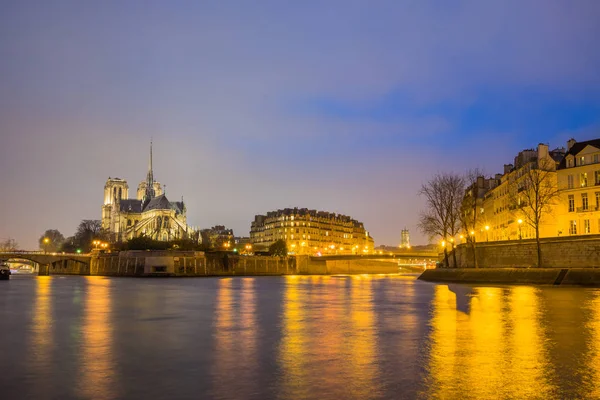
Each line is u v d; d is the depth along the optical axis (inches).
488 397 746.2
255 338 1259.2
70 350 1123.9
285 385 821.9
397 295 2657.5
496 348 1084.5
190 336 1304.1
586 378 839.7
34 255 7519.7
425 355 1023.6
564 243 3398.1
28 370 939.3
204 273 7076.8
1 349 1138.7
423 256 7204.7
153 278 6225.4
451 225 4372.5
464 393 765.9
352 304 2166.6
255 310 1952.5
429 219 4424.2
